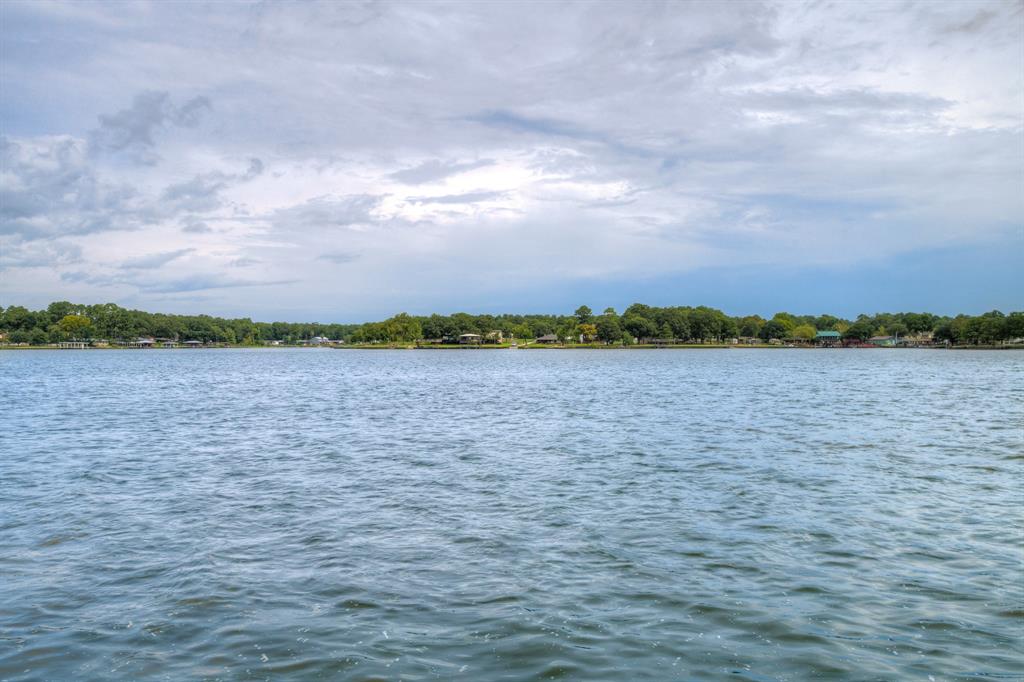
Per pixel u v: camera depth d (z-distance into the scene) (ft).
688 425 149.79
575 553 60.59
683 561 58.34
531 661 41.06
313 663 40.91
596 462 104.68
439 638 44.11
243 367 540.52
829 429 141.69
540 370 455.22
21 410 196.85
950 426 146.00
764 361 618.03
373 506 77.82
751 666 40.50
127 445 126.31
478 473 96.63
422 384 314.96
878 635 44.39
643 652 42.14
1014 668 40.27
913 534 65.72
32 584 53.72
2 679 39.11
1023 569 56.03
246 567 57.47
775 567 56.75
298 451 118.01
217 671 40.09
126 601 50.24
